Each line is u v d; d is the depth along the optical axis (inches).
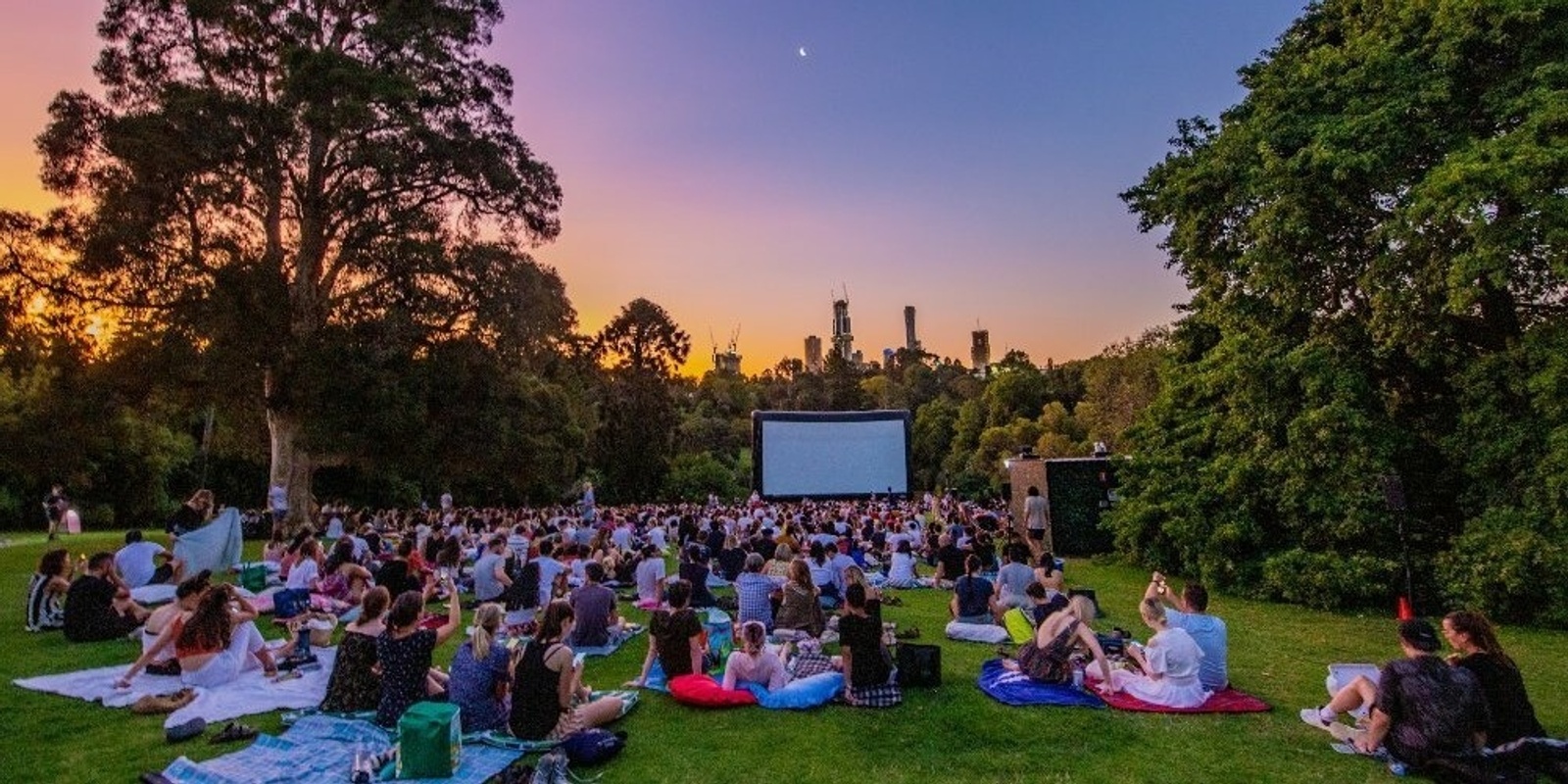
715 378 4404.5
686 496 2186.3
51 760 215.6
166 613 293.3
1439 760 201.2
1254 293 580.7
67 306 812.6
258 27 877.2
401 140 890.1
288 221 930.1
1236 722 254.8
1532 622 421.1
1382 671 218.8
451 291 901.8
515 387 1097.4
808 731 246.7
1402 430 505.4
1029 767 217.3
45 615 381.7
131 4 834.8
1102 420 2058.3
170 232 779.4
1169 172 647.1
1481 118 473.7
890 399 3934.5
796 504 1390.3
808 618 360.8
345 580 447.2
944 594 545.0
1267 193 519.8
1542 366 450.9
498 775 199.0
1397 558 482.9
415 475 1638.8
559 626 239.3
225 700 263.6
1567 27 445.4
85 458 1393.9
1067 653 288.0
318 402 817.5
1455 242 437.7
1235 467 561.3
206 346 801.6
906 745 234.8
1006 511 1240.8
